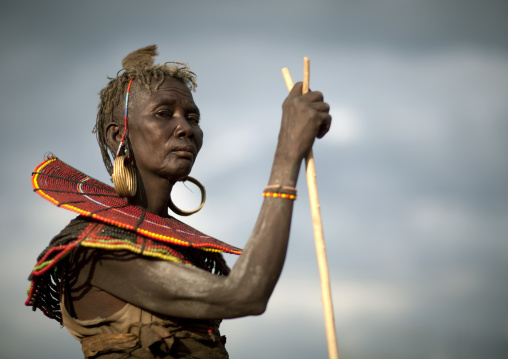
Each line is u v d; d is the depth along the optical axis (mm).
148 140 4141
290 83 3949
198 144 4289
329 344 3604
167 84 4227
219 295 3564
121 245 3668
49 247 3754
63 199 3867
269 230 3594
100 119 4410
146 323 3775
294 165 3691
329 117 3793
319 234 3697
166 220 4156
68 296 3924
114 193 4258
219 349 4008
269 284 3570
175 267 3697
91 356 3803
